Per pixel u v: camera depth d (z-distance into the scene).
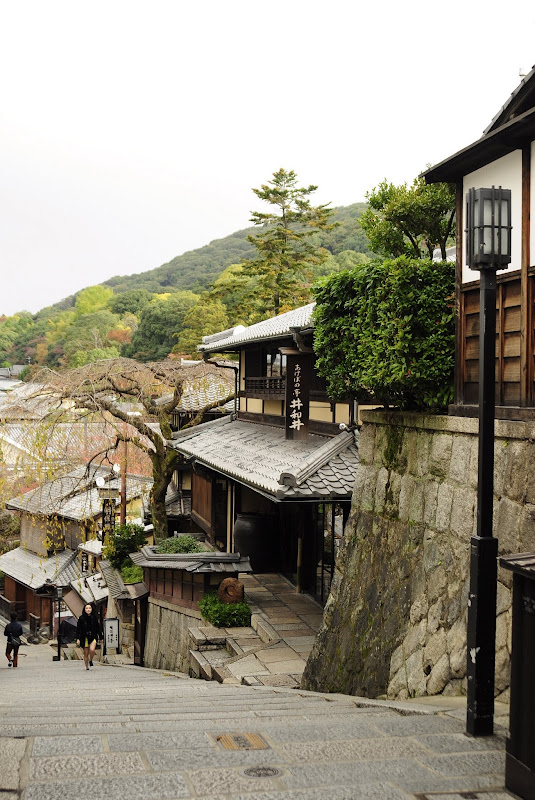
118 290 115.31
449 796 3.29
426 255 10.95
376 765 3.71
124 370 20.03
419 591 7.38
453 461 7.16
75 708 6.24
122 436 20.20
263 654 11.65
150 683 11.34
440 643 6.67
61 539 32.03
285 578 17.14
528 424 5.92
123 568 20.98
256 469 13.79
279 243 40.25
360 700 6.82
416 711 5.29
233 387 24.64
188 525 26.16
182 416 25.91
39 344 85.12
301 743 4.09
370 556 8.81
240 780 3.40
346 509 12.48
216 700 7.37
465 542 6.69
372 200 10.54
